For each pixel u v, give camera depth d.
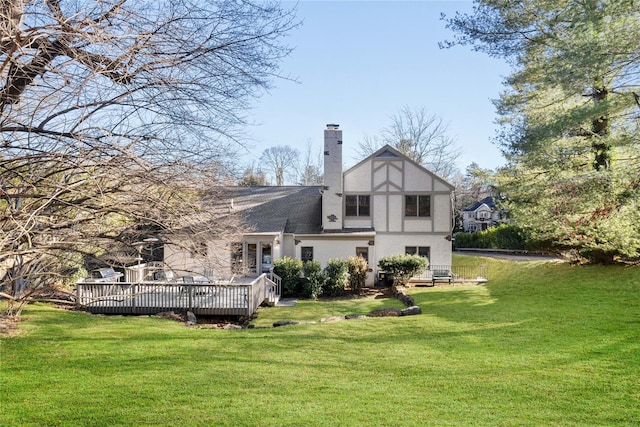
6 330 9.98
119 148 5.77
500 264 27.33
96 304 13.88
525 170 17.84
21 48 4.89
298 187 26.94
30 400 5.85
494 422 5.15
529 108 17.58
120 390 6.26
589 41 12.15
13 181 6.39
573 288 15.24
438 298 16.66
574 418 5.25
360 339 9.75
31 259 8.14
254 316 14.61
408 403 5.79
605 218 14.65
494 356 8.04
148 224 7.17
